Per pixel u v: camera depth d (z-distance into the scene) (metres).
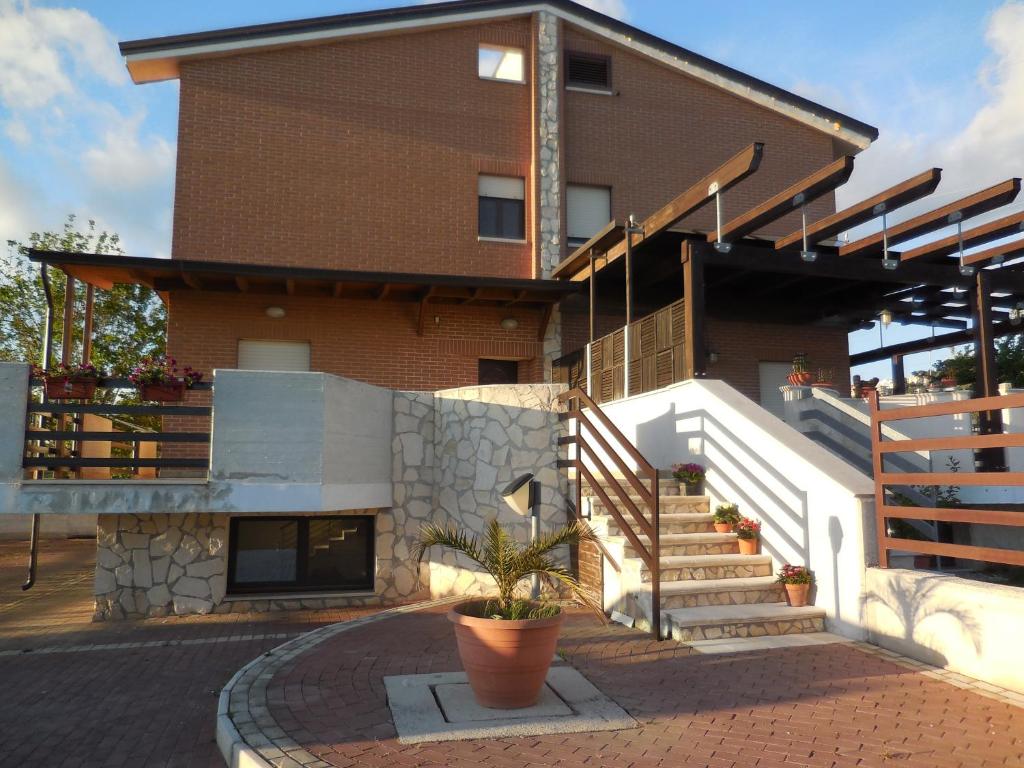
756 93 16.91
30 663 7.09
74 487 8.40
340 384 9.28
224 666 6.97
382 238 14.49
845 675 5.73
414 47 15.24
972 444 5.86
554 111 15.60
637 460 7.22
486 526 9.73
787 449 7.64
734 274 12.74
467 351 14.23
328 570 10.02
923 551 6.24
